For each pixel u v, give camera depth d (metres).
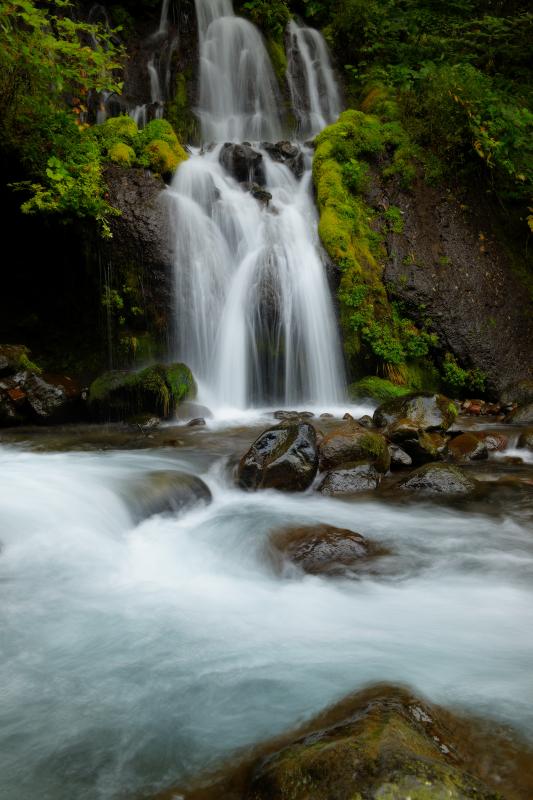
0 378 8.91
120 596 4.22
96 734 2.82
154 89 14.57
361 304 10.12
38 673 3.29
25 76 9.77
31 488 5.64
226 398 10.01
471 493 6.06
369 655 3.41
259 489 6.21
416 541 5.03
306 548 4.78
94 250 10.02
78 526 5.09
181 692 3.11
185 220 10.16
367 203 11.03
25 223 10.21
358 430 6.71
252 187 11.29
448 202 11.32
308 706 2.94
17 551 4.67
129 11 14.98
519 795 2.37
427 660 3.34
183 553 4.95
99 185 9.91
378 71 13.88
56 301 10.56
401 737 2.35
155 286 9.91
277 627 3.78
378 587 4.31
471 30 14.46
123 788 2.51
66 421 8.91
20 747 2.75
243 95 14.96
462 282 10.62
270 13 15.35
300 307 10.02
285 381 10.09
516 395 9.86
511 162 11.67
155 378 8.59
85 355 10.36
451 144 11.62
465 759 2.53
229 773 2.56
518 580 4.38
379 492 6.15
